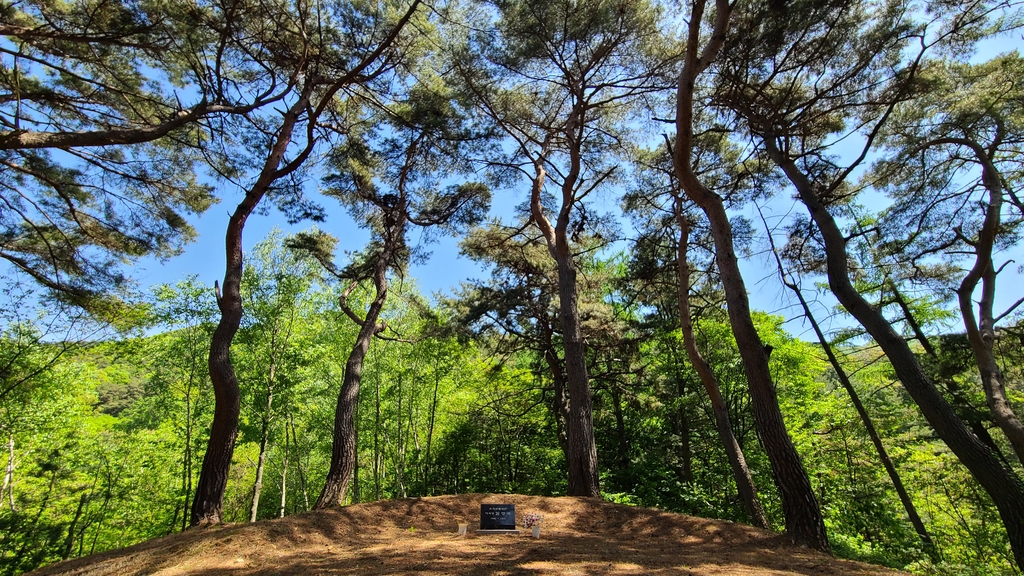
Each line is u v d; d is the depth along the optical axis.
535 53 11.55
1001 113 9.91
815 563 5.50
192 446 20.47
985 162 10.05
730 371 17.25
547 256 16.92
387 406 23.08
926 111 10.56
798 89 10.56
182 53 9.63
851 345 15.63
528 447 22.64
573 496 9.63
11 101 8.98
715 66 10.26
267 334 19.09
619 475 17.30
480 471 23.16
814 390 18.34
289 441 25.25
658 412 17.34
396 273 16.00
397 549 5.99
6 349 13.70
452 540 6.73
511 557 5.54
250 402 18.89
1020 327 11.05
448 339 18.47
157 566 5.45
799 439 15.93
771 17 8.85
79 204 12.61
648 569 5.00
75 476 18.09
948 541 14.28
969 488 13.16
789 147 10.36
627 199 14.02
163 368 19.19
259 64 10.80
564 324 11.73
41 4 8.62
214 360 8.23
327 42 10.75
